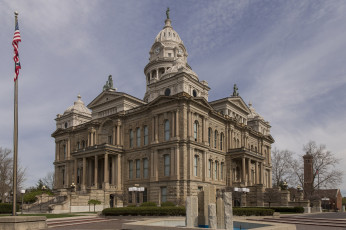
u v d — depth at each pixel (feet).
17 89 100.94
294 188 355.15
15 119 99.30
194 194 206.90
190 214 96.58
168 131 219.20
